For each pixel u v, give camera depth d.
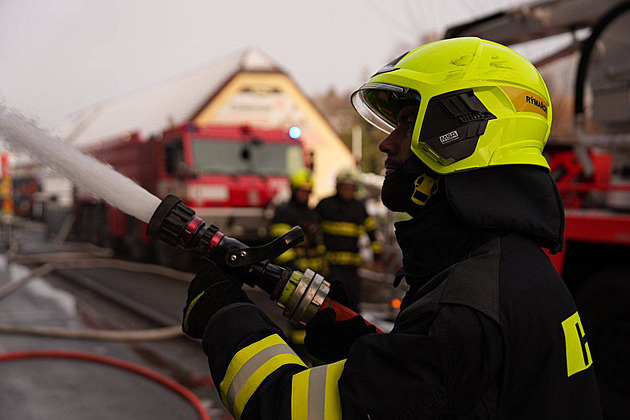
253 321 0.96
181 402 3.67
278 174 9.59
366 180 9.80
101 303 6.93
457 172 0.91
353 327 1.06
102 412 3.43
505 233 0.92
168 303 6.93
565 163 4.01
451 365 0.79
